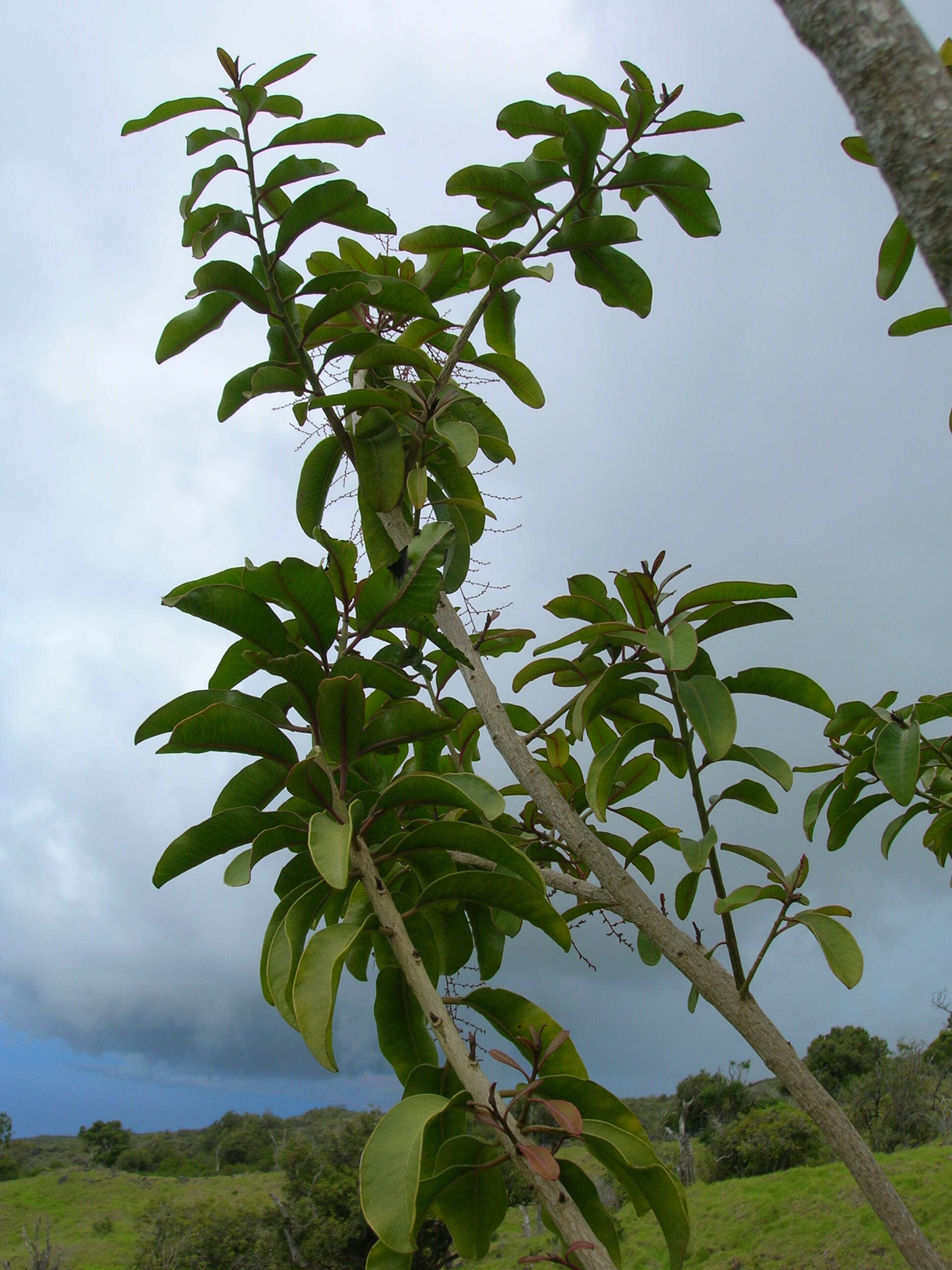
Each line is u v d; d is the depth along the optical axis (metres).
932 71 0.86
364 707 2.02
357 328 3.04
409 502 2.79
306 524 2.96
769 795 2.36
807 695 2.46
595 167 2.79
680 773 2.61
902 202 0.85
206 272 2.50
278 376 2.71
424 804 1.97
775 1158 24.30
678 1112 33.56
